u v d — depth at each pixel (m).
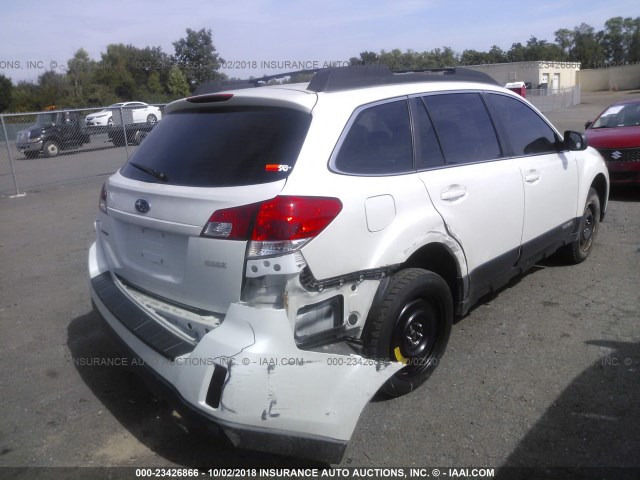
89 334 4.70
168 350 2.85
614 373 3.75
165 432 3.34
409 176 3.44
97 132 16.89
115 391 3.80
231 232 2.73
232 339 2.65
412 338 3.48
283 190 2.75
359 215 3.02
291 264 2.68
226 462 3.06
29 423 3.45
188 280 2.95
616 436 3.12
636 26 74.12
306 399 2.67
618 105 10.10
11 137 17.73
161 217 3.04
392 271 3.25
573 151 5.36
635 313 4.64
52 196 11.62
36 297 5.59
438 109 3.86
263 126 3.08
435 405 3.48
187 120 3.48
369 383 2.88
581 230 5.60
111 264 3.65
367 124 3.30
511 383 3.69
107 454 3.15
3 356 4.33
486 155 4.17
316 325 2.88
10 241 7.86
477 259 3.96
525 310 4.79
